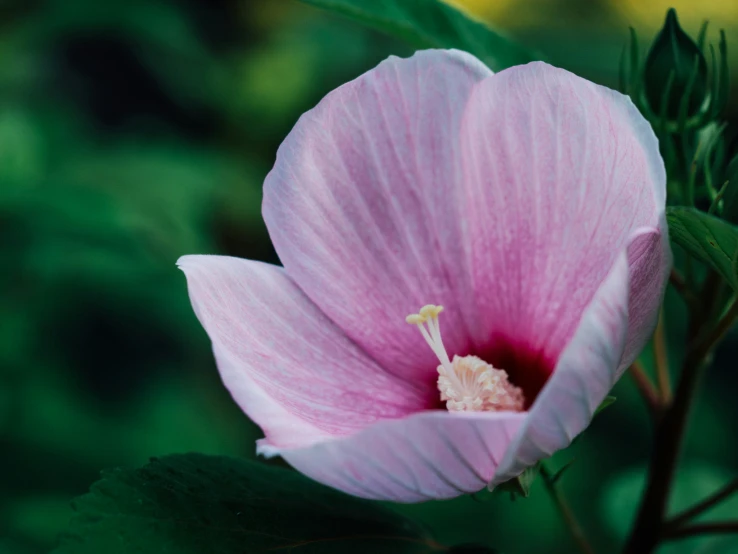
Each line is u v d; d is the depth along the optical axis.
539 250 0.57
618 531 0.76
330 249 0.58
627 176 0.54
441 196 0.58
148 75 1.58
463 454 0.52
